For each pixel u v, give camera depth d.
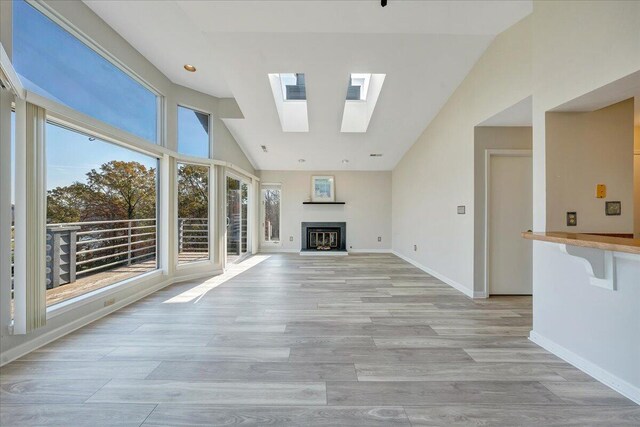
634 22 1.67
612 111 2.33
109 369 2.02
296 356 2.22
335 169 7.89
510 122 3.53
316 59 3.64
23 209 2.17
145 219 4.05
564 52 2.13
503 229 3.82
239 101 4.70
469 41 3.28
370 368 2.05
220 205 5.28
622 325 1.76
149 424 1.51
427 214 5.34
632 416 1.58
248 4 2.69
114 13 2.95
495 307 3.38
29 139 2.20
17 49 2.23
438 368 2.05
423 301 3.61
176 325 2.81
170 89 4.42
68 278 3.05
